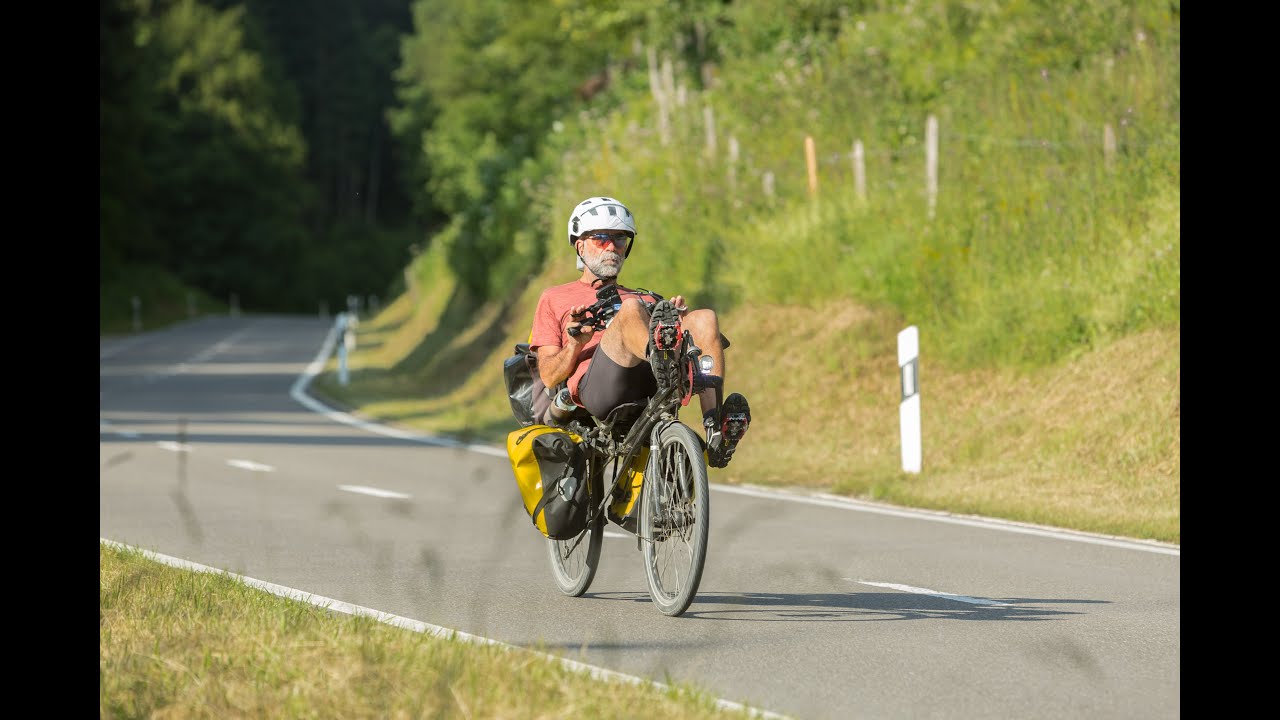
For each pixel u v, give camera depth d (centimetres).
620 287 1252
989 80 3725
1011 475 2242
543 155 6556
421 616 1199
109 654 902
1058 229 2892
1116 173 2903
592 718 766
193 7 19625
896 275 3055
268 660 872
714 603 1272
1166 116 2966
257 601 1123
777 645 1080
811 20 5231
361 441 3259
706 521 1138
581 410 1267
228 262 18475
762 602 1277
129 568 1276
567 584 1316
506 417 3825
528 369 1290
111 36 14700
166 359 7338
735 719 800
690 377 1141
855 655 1045
